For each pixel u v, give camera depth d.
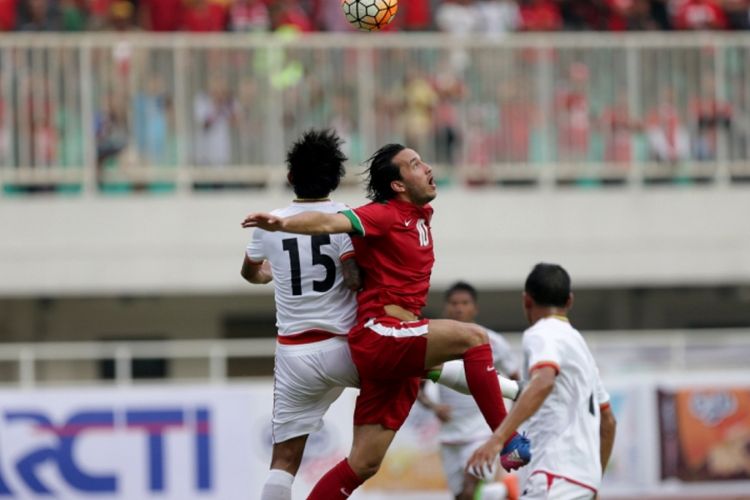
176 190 60.41
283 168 59.53
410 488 52.94
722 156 61.81
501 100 60.59
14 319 62.66
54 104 58.50
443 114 60.25
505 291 65.25
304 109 59.44
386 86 59.84
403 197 28.72
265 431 53.28
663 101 61.22
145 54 58.81
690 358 57.44
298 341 29.27
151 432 52.78
